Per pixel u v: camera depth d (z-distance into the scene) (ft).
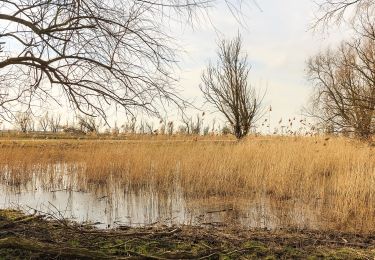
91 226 21.27
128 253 15.99
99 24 15.29
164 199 31.83
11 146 54.70
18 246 15.03
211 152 41.91
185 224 23.27
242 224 23.52
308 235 20.42
